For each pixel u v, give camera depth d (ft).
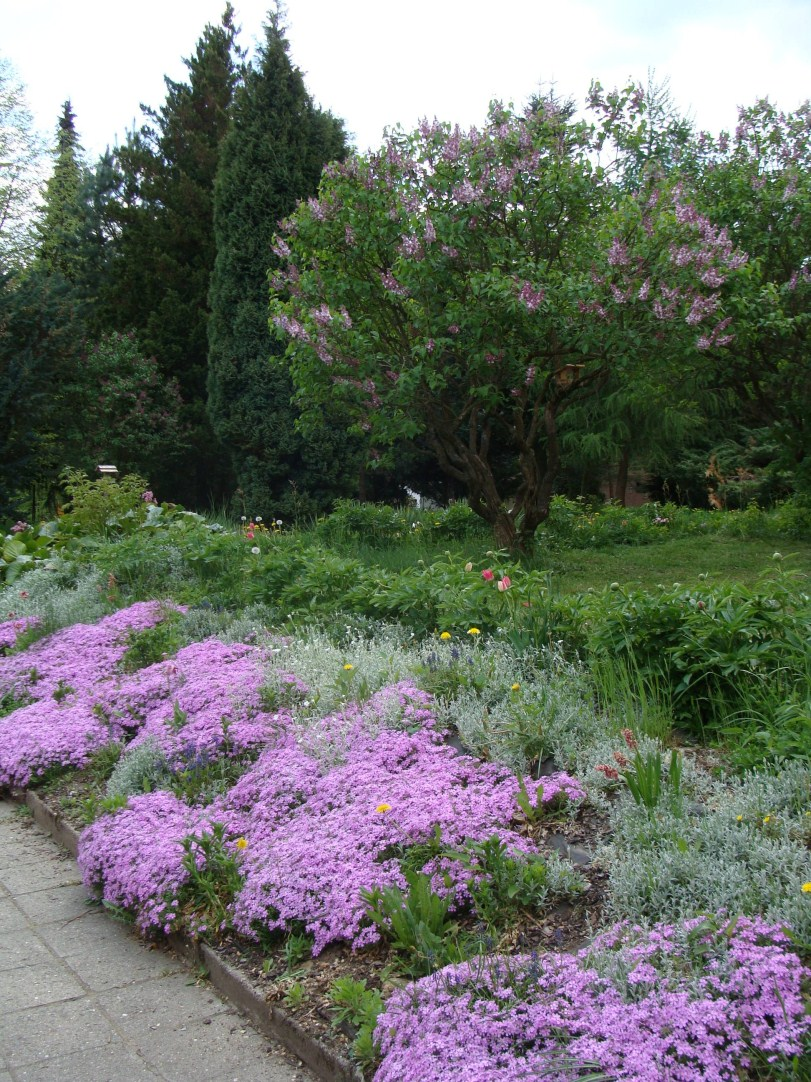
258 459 55.72
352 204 31.48
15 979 11.16
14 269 65.10
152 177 88.48
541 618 17.17
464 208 30.01
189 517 39.60
